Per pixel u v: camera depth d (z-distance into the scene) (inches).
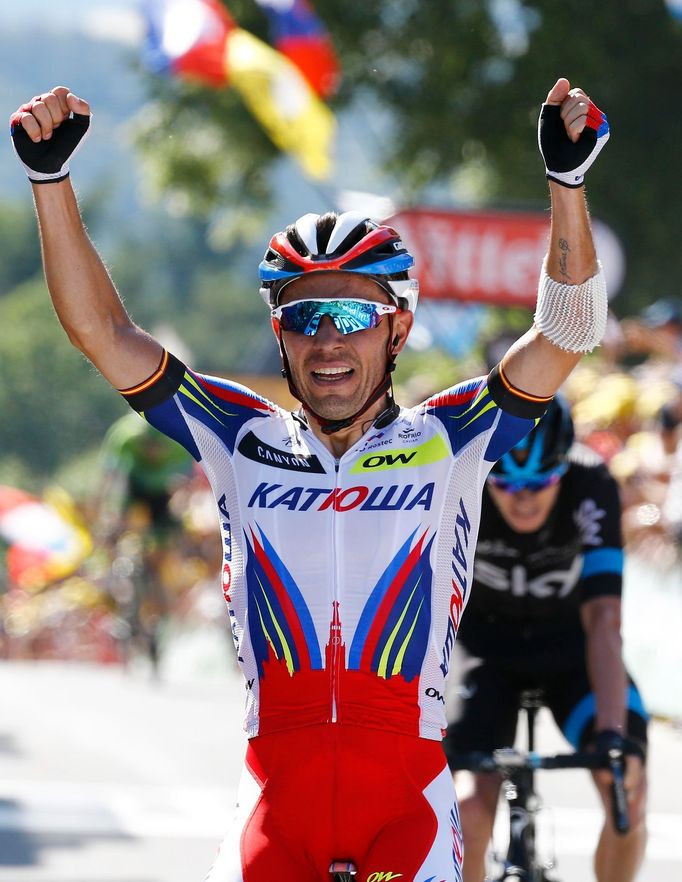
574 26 2684.5
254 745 374.6
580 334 372.5
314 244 383.2
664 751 981.8
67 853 729.6
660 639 1079.0
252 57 2196.1
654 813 819.4
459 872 360.5
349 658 369.7
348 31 2805.1
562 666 548.4
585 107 364.5
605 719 482.3
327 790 365.1
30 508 2908.5
